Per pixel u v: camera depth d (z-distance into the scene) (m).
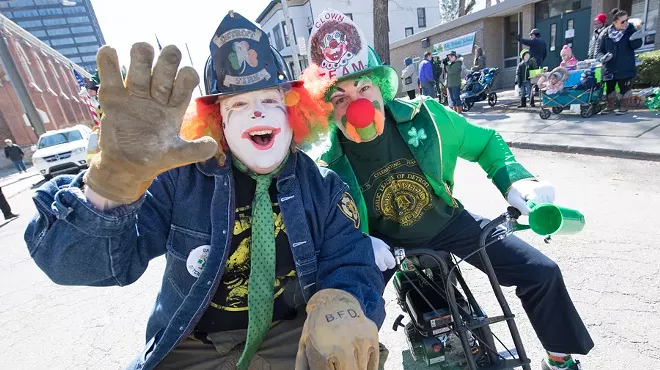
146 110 0.89
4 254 5.39
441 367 1.73
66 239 0.98
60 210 0.94
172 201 1.25
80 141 12.56
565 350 1.69
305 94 1.41
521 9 13.60
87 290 3.80
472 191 4.70
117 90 0.88
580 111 6.91
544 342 1.74
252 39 1.21
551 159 5.24
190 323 1.25
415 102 1.80
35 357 2.84
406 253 1.50
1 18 25.78
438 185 1.77
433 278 1.86
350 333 0.95
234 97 1.23
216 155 1.27
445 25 16.55
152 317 1.38
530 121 7.45
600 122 6.34
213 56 1.22
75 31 104.75
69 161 11.86
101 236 0.99
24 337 3.13
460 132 1.84
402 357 2.30
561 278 1.64
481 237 1.50
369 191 1.81
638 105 6.88
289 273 1.37
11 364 2.80
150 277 3.88
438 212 1.84
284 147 1.27
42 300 3.74
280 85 1.25
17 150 17.11
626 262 2.74
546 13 12.88
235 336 1.38
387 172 1.79
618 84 6.64
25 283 4.23
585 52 11.95
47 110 28.53
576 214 1.33
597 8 11.30
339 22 1.64
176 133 0.93
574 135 5.85
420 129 1.75
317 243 1.33
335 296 1.06
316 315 1.00
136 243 1.15
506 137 6.51
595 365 1.98
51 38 103.19
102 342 2.90
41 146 12.67
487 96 10.49
